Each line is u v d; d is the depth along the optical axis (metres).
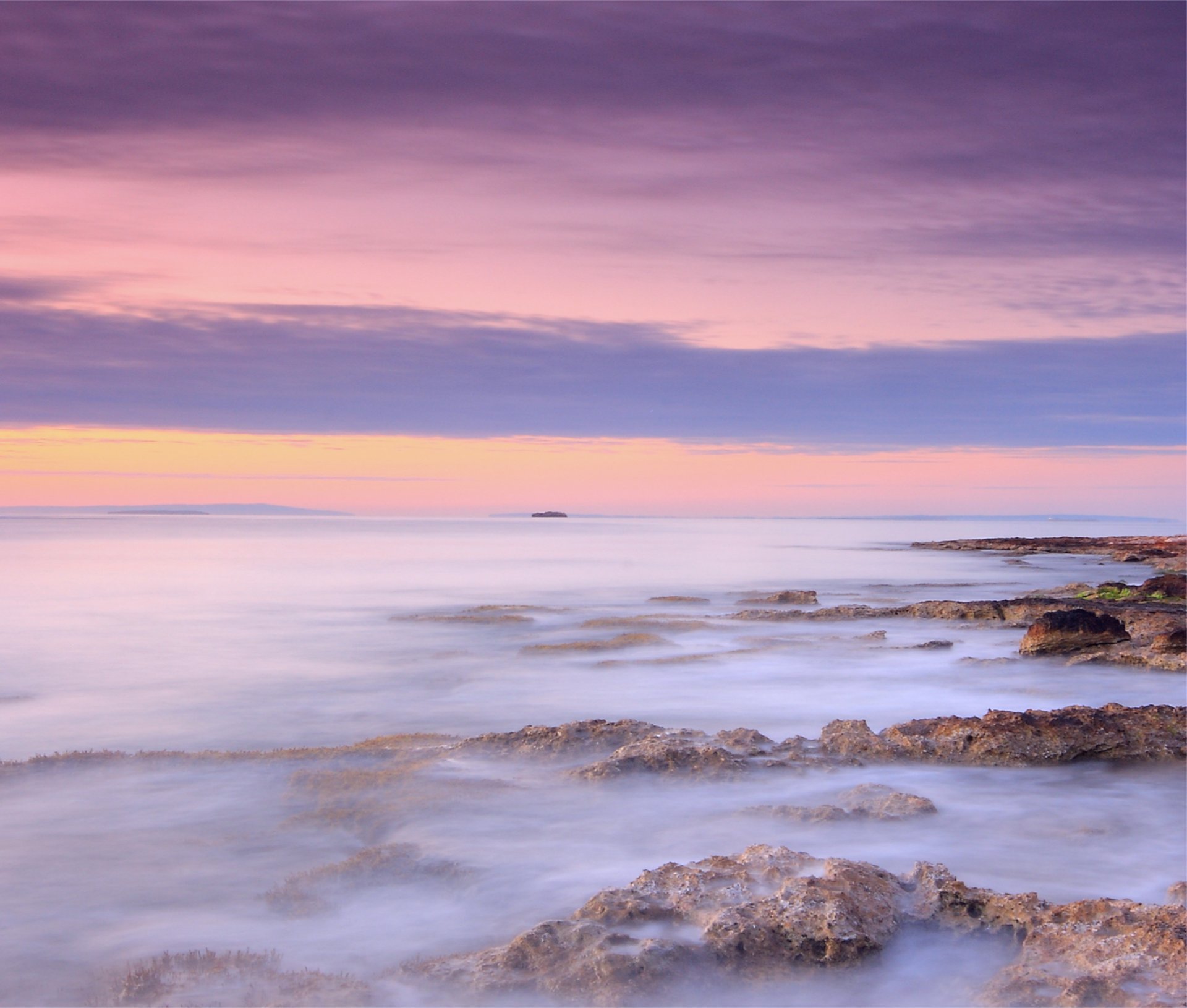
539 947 8.69
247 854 12.55
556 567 85.38
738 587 62.94
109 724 22.14
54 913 10.62
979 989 8.09
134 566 84.62
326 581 67.06
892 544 154.88
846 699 23.86
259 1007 8.15
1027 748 16.55
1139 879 11.72
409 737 18.64
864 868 9.81
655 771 15.48
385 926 10.26
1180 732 17.25
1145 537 149.25
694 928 8.98
